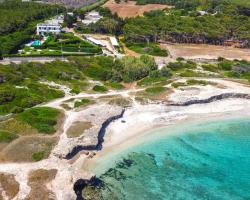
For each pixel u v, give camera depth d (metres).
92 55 133.12
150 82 106.62
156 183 62.97
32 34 158.88
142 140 76.50
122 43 159.38
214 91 98.81
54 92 95.00
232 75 116.69
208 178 65.12
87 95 96.38
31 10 186.75
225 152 73.62
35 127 75.06
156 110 89.25
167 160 69.94
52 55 127.75
